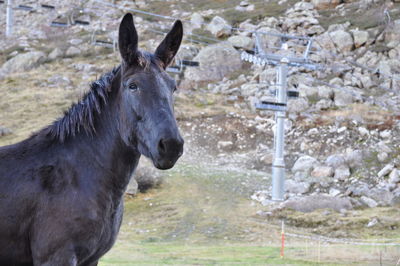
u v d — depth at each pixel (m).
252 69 35.38
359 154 24.48
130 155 4.41
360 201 20.72
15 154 4.27
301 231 17.95
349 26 37.59
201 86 34.06
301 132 27.53
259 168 24.80
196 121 29.27
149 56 4.27
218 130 28.38
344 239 16.77
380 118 28.00
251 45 36.66
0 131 26.48
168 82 4.19
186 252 14.65
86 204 4.14
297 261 13.03
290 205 19.91
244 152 26.56
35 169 4.20
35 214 4.08
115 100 4.41
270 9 42.16
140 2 47.69
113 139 4.37
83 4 48.19
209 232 17.67
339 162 24.02
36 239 4.05
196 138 27.72
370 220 18.41
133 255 14.00
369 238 16.92
